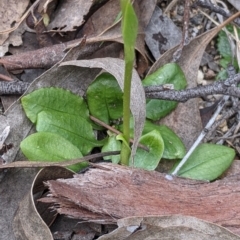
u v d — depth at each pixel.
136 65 0.33
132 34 0.26
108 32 0.32
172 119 0.32
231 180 0.30
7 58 0.32
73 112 0.31
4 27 0.33
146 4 0.33
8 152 0.30
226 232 0.28
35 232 0.29
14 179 0.30
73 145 0.30
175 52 0.33
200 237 0.28
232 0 0.35
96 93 0.31
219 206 0.29
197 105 0.32
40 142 0.30
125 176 0.29
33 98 0.30
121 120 0.32
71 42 0.32
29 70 0.33
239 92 0.31
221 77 0.34
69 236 0.30
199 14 0.35
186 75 0.33
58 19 0.33
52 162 0.29
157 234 0.28
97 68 0.31
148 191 0.29
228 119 0.33
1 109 0.32
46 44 0.33
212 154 0.31
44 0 0.33
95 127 0.32
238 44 0.33
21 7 0.33
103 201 0.29
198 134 0.32
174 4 0.35
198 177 0.31
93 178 0.29
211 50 0.35
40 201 0.29
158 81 0.32
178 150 0.31
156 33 0.34
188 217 0.28
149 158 0.31
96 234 0.30
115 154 0.31
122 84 0.29
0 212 0.30
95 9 0.33
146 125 0.31
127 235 0.28
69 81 0.31
